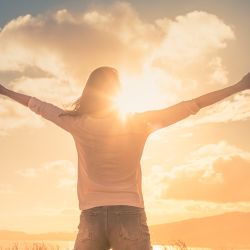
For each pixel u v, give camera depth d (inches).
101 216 118.2
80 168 123.7
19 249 470.6
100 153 119.9
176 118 118.6
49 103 130.3
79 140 122.4
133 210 117.9
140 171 123.8
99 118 121.7
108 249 123.3
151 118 119.2
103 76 124.3
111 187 118.9
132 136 119.9
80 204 121.6
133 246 116.8
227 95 117.4
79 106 125.7
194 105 117.4
